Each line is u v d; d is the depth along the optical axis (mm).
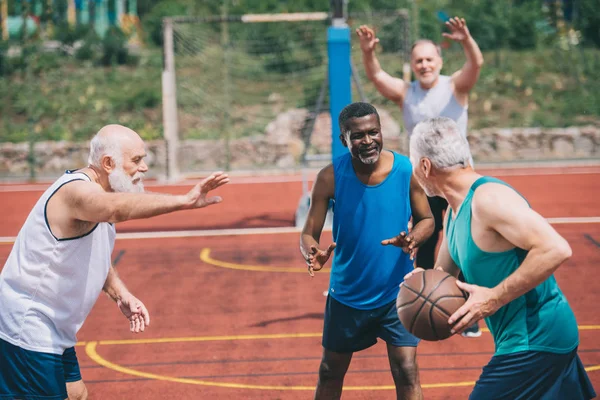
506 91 21125
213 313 7039
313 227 4121
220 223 11727
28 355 3549
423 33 21359
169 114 16359
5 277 3615
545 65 22312
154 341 6289
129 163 3551
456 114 6258
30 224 3543
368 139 3852
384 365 5551
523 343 3131
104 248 3670
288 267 8742
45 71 22734
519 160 18031
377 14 14625
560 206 12391
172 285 8117
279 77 22172
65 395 3672
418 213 4074
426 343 5980
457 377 5281
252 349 6004
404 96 6367
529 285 2949
